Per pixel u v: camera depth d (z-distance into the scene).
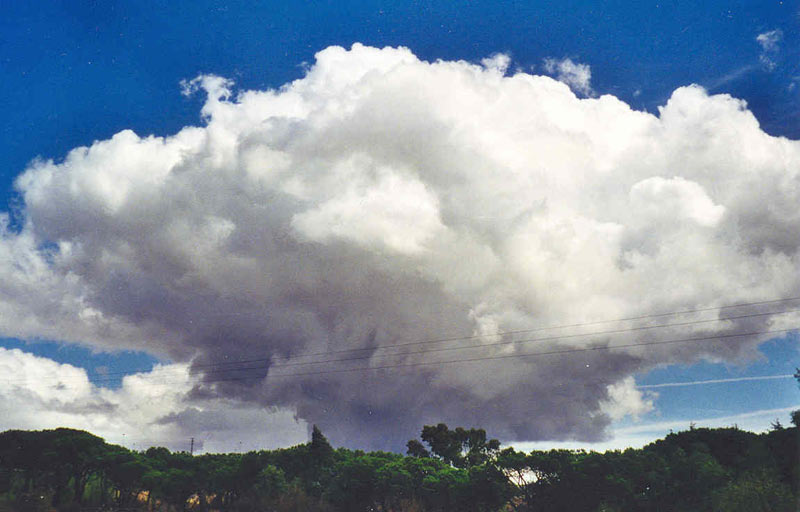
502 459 90.06
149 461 115.75
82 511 107.44
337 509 101.06
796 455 67.00
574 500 80.56
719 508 63.41
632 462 79.81
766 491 60.25
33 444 109.12
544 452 87.44
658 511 74.06
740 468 72.31
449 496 97.25
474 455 131.12
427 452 135.75
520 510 89.88
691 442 85.31
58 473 108.56
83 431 117.62
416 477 103.44
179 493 108.69
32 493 106.94
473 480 91.50
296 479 108.38
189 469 115.31
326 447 116.44
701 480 70.69
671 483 74.00
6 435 110.38
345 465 104.00
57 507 106.62
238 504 104.44
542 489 84.81
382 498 101.94
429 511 99.31
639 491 78.12
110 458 110.69
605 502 78.56
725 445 83.31
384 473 100.56
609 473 80.12
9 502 101.81
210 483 110.69
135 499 116.81
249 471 111.38
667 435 89.56
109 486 115.25
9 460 108.00
